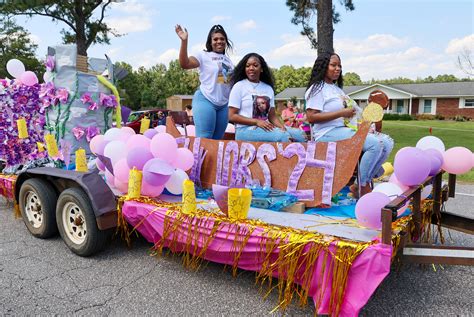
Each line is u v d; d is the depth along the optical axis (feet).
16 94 17.25
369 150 10.75
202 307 9.46
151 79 208.03
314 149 10.77
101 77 16.12
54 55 15.47
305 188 10.79
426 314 9.12
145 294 10.11
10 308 9.48
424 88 128.36
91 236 12.00
